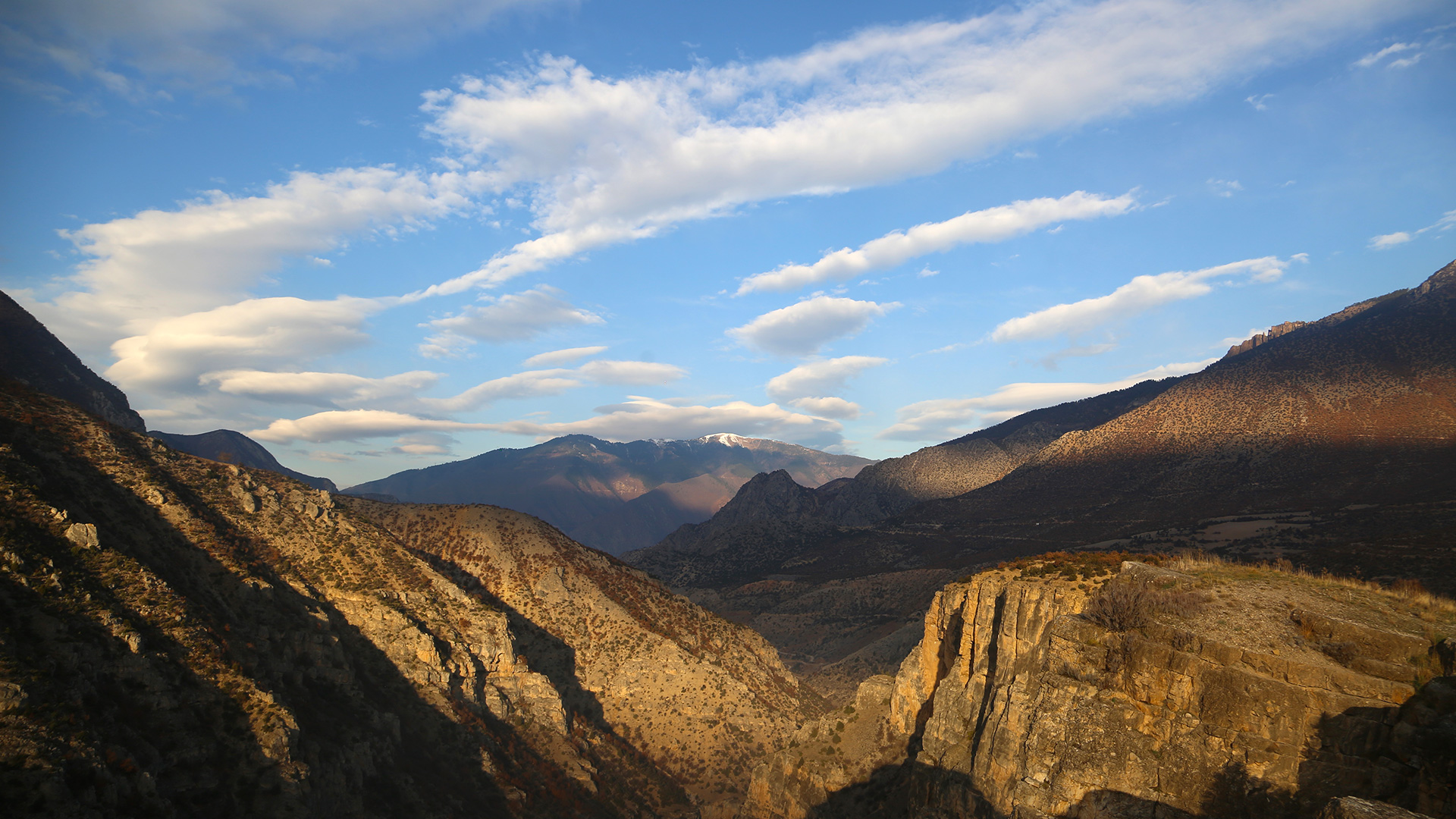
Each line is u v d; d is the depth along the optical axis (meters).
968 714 50.81
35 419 70.81
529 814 72.94
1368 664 31.36
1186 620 37.47
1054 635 41.72
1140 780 34.50
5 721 38.09
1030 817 36.78
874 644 152.62
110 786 39.31
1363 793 28.62
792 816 70.44
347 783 57.50
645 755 99.31
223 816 45.81
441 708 77.19
